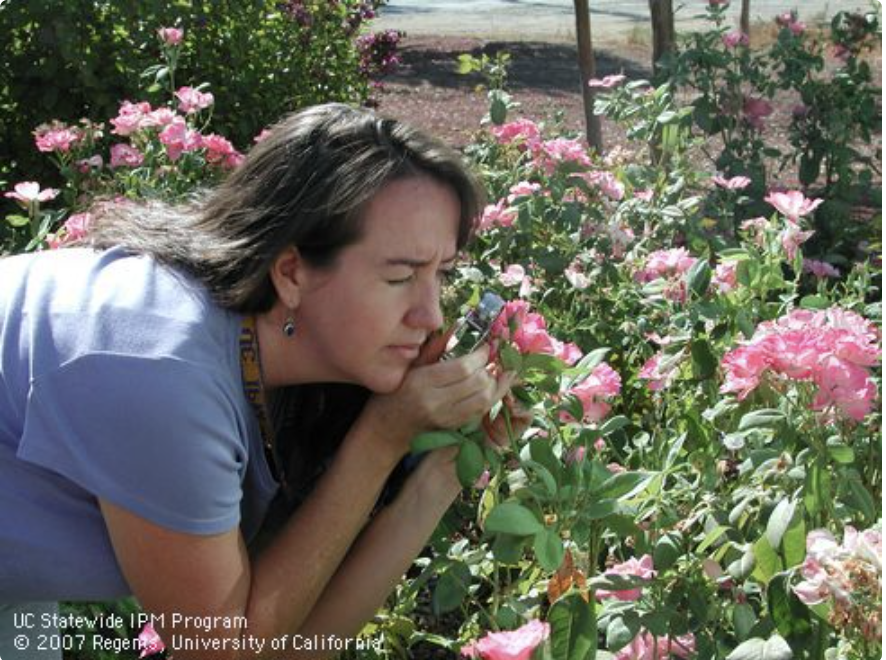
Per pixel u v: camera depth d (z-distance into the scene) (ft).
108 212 5.67
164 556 5.05
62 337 5.04
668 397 8.16
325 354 5.25
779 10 33.55
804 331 5.71
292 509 6.04
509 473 6.11
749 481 6.53
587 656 5.39
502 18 41.75
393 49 24.13
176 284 5.16
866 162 16.17
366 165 4.99
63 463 4.99
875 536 5.11
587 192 10.80
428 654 8.49
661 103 12.26
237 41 18.95
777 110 23.80
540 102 28.73
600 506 5.37
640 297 9.56
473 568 6.59
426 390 5.32
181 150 11.55
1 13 17.49
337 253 5.04
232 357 5.17
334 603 5.78
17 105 17.94
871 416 6.63
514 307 5.58
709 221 12.03
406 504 5.89
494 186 11.40
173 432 4.86
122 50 17.84
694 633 6.06
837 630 5.45
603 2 44.70
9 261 5.56
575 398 6.12
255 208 5.13
